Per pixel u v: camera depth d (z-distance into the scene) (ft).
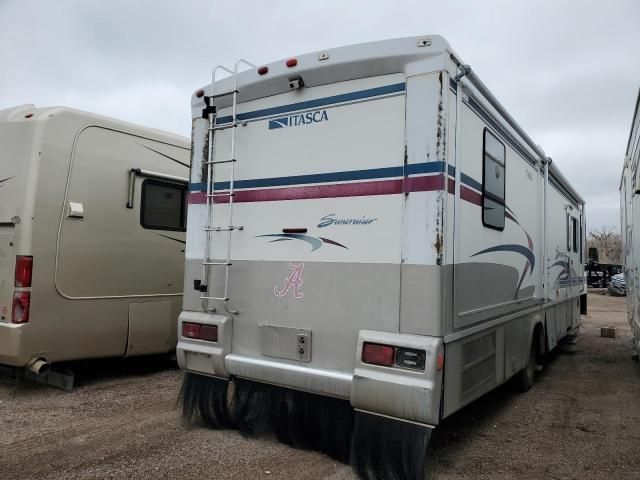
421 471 10.25
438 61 10.89
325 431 12.38
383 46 11.42
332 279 11.93
